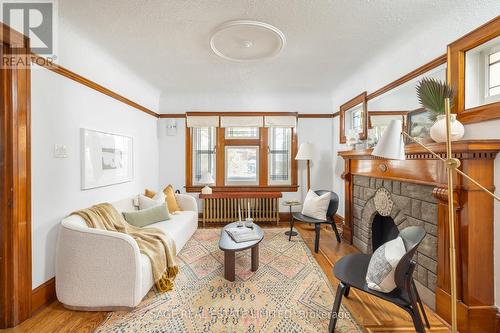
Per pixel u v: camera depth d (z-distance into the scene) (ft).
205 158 14.52
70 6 5.84
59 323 5.66
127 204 10.07
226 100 14.24
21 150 5.64
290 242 10.80
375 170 8.62
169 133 14.32
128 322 5.68
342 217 13.20
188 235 10.61
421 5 5.81
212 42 7.59
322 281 7.49
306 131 14.55
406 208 7.18
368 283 5.00
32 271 6.07
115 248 6.02
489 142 4.75
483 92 5.39
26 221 5.77
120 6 5.86
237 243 7.76
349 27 6.81
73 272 6.08
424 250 6.44
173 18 6.37
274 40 7.41
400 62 7.95
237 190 14.38
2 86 5.39
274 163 14.60
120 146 10.14
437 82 5.70
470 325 5.07
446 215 5.55
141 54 8.59
